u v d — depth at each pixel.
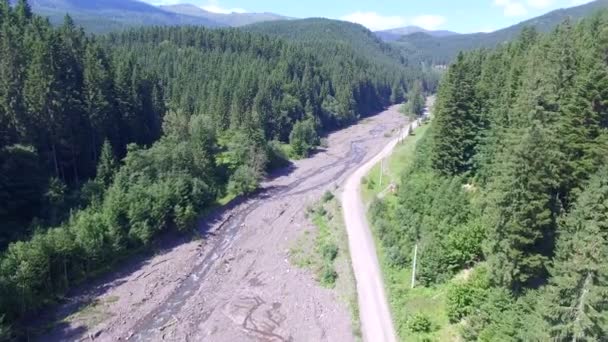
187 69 157.00
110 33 193.38
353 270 61.16
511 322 37.16
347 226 75.69
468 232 50.41
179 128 97.31
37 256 53.16
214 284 63.19
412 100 199.38
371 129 173.75
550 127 44.75
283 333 51.75
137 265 66.31
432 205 59.12
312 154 134.88
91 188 73.19
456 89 64.75
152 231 70.31
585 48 56.84
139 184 75.88
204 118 108.38
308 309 56.00
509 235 39.94
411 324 46.22
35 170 70.00
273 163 117.12
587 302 31.75
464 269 50.66
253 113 129.75
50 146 77.44
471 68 80.75
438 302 48.66
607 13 77.50
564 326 32.31
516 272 39.62
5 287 49.31
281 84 160.25
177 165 85.75
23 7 98.94
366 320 50.72
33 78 73.12
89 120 82.44
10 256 52.28
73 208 69.56
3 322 48.44
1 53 72.38
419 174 72.81
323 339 49.97
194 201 81.88
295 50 197.75
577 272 32.31
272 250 73.38
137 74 101.19
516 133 49.03
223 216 85.50
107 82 87.44
